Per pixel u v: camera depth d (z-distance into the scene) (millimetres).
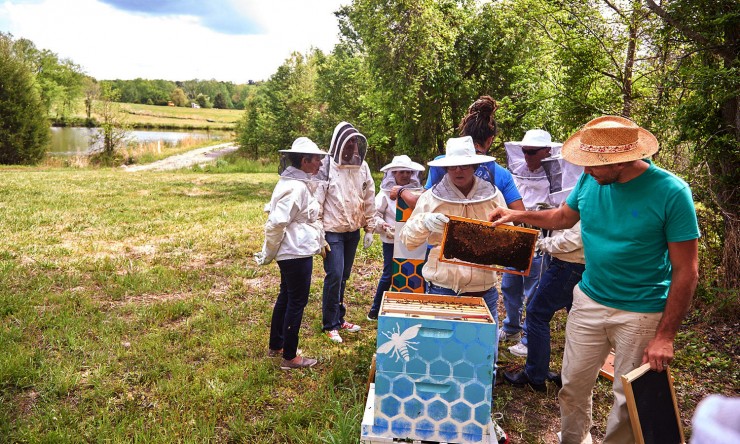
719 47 5488
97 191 15070
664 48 6625
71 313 5402
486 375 2668
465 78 15047
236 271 7238
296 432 3428
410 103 14953
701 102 5480
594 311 2879
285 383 4098
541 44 9062
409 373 2709
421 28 14031
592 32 7609
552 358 4645
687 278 2549
